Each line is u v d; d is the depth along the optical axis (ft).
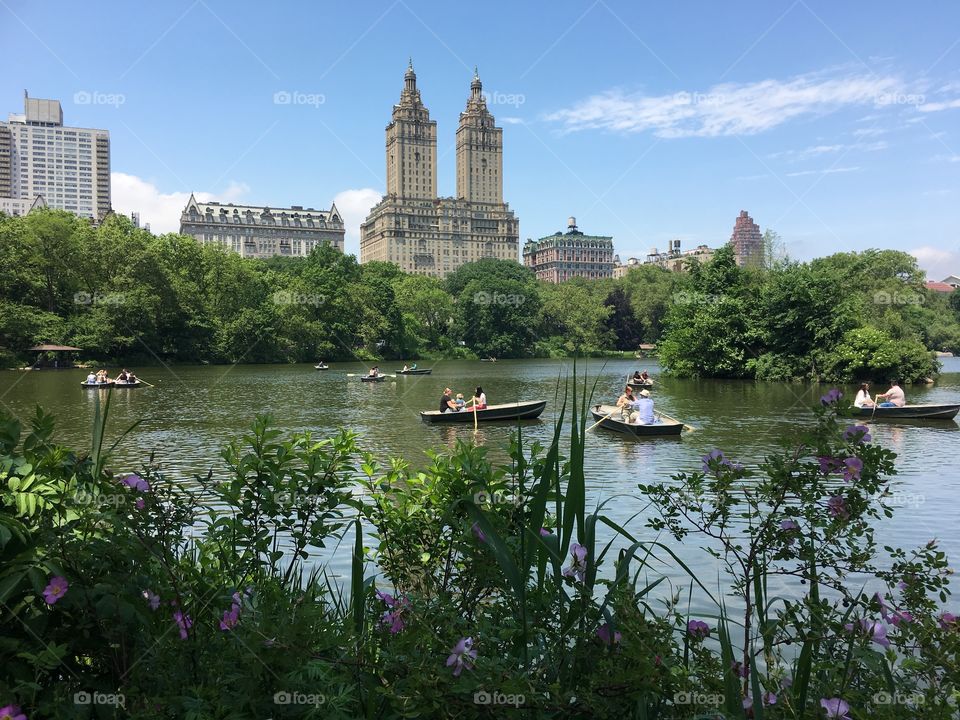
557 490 9.37
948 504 32.63
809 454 8.97
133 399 98.63
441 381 148.66
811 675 9.55
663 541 25.20
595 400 101.45
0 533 7.48
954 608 19.34
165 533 9.55
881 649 10.18
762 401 92.84
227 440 55.11
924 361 127.34
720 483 9.14
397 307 307.78
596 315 328.70
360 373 178.50
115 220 241.55
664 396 102.01
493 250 498.28
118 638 8.05
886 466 8.51
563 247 602.44
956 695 7.79
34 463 8.67
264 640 7.84
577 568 8.81
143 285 212.02
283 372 182.60
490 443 54.44
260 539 10.72
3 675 7.46
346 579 18.60
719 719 7.43
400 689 7.40
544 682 7.97
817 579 9.02
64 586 7.48
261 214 503.61
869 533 9.09
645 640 7.75
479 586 10.49
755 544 9.21
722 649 8.21
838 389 8.81
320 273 287.69
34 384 128.77
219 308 247.91
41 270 210.79
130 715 7.27
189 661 8.33
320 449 11.75
